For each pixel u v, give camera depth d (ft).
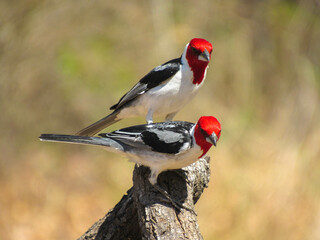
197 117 50.16
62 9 53.83
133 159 22.74
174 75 26.37
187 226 20.20
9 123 49.26
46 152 48.70
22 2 51.67
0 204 43.88
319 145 46.85
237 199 42.78
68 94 51.03
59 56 52.03
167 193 21.43
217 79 53.36
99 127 29.50
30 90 50.75
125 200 23.72
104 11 55.62
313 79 53.67
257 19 58.13
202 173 24.39
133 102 27.71
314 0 58.34
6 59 50.60
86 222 42.93
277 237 40.63
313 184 44.01
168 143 21.48
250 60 55.06
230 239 40.60
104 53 53.83
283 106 51.75
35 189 45.47
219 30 57.06
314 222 40.96
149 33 55.47
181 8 57.62
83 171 46.98
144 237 20.11
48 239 41.55
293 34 56.85
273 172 44.88
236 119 50.55
